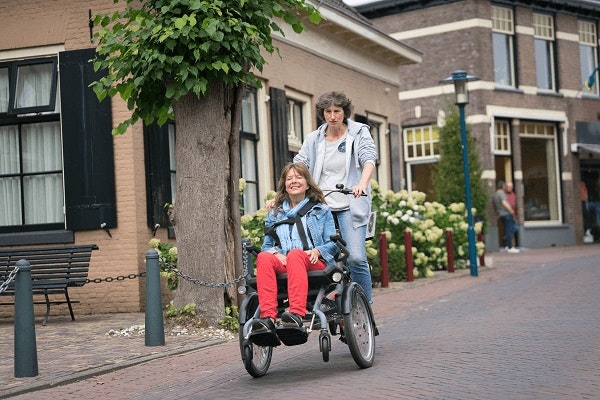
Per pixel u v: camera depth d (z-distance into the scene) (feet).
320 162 25.77
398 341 28.53
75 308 41.63
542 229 95.09
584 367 22.17
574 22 100.22
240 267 33.40
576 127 99.09
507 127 94.12
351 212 25.30
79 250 39.81
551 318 31.99
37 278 39.37
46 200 43.24
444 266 62.03
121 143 41.04
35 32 42.39
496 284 48.96
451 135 84.84
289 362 26.00
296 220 23.54
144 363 26.84
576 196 99.35
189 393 21.89
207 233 32.71
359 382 21.65
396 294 45.55
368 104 67.31
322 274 22.72
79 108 41.50
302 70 56.80
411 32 95.96
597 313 32.73
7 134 43.83
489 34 92.79
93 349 29.30
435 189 86.38
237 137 33.63
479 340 27.37
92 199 41.24
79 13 41.81
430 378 21.62
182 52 31.30
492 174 91.45
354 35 63.16
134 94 32.81
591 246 91.09
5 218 43.80
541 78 97.66
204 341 30.35
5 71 43.47
